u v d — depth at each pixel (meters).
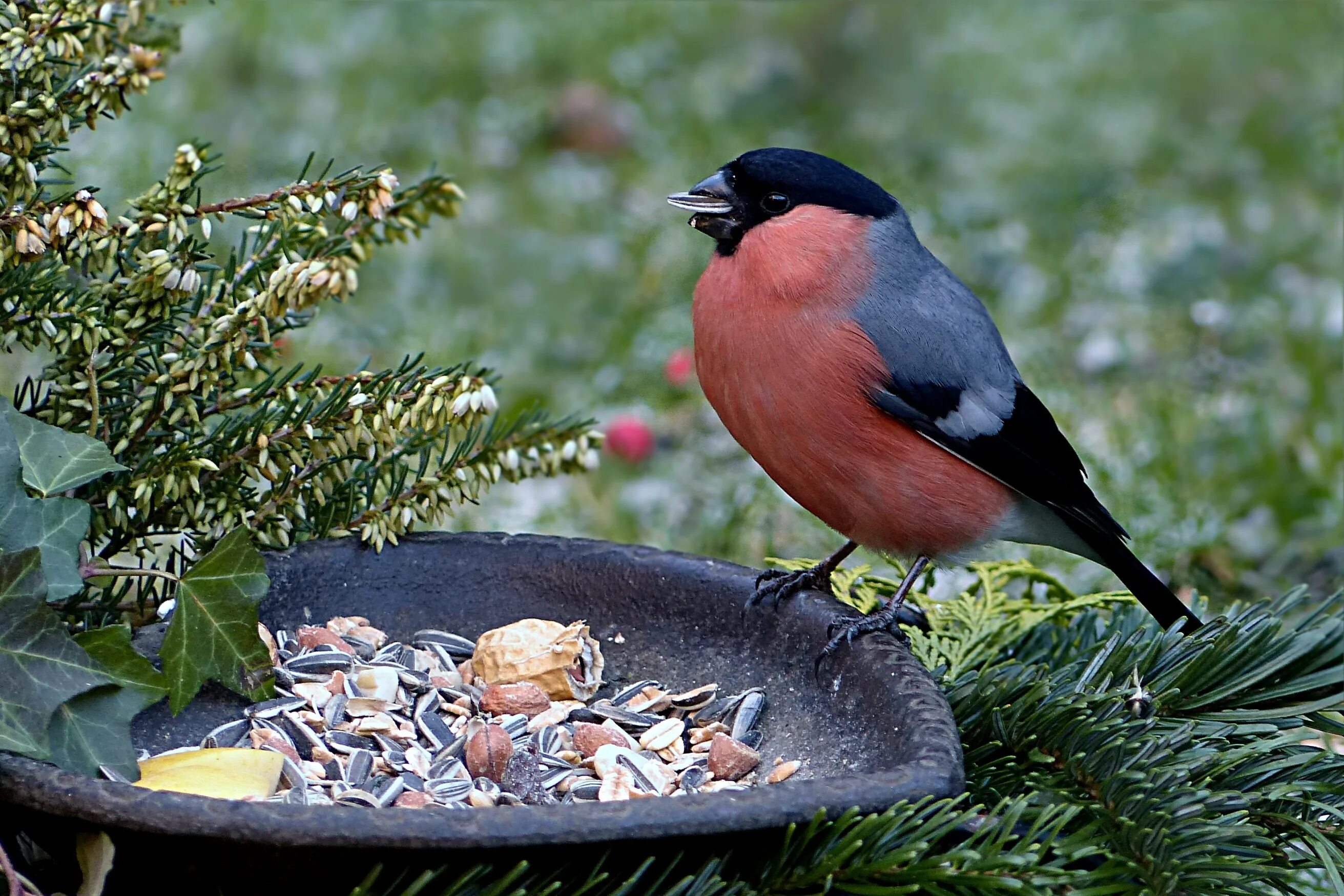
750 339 5.18
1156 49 15.27
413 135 12.73
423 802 4.04
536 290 10.87
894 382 5.11
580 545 5.14
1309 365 10.59
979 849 3.64
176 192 4.42
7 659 3.73
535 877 3.43
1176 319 11.21
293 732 4.32
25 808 3.35
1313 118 14.49
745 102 14.45
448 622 5.07
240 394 4.79
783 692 4.67
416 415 4.63
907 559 5.52
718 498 8.86
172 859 3.31
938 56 15.10
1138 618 5.42
